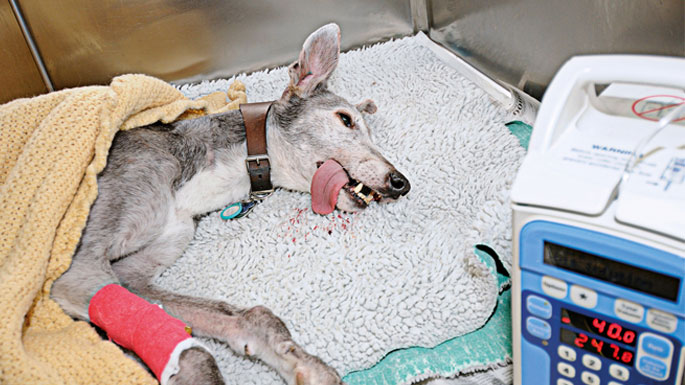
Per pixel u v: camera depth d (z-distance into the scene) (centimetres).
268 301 118
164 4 184
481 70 179
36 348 95
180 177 132
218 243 135
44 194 107
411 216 134
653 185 66
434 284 116
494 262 114
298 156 138
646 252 64
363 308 114
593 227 67
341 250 127
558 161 72
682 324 66
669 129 72
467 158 146
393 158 150
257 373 104
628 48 114
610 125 74
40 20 181
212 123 138
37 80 189
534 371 82
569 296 73
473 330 110
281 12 191
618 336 72
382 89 172
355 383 103
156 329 94
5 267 99
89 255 113
